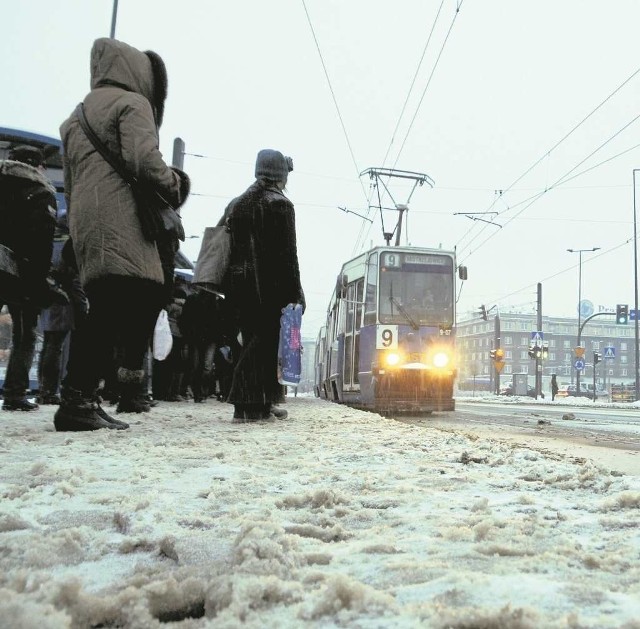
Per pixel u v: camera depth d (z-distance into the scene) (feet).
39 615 3.19
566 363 417.08
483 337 424.05
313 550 5.18
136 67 14.96
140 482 8.13
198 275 20.35
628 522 6.17
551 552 5.05
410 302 39.86
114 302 14.24
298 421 20.01
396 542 5.43
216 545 5.05
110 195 13.94
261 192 18.52
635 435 22.49
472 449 12.64
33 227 17.15
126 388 21.67
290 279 18.47
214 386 44.75
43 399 25.36
